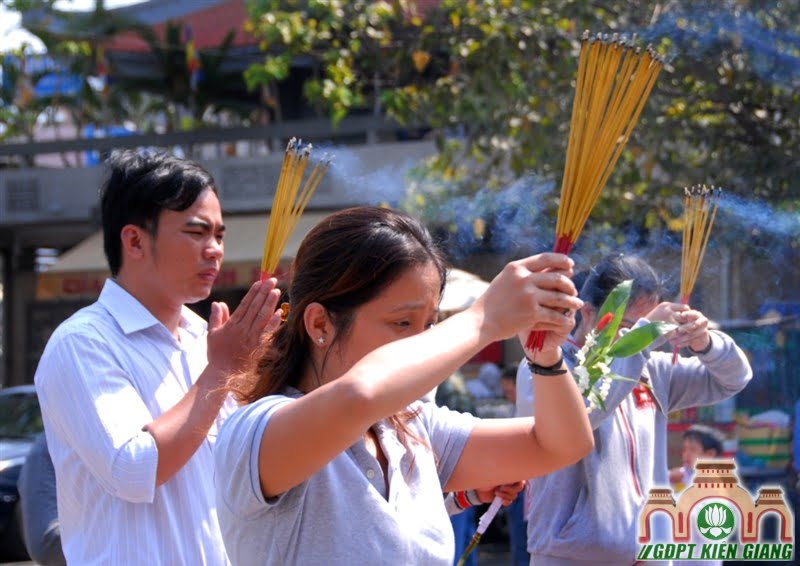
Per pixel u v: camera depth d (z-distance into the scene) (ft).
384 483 7.13
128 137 46.52
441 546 7.18
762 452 19.66
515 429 7.98
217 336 9.15
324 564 6.74
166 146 45.57
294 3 30.68
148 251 9.91
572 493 12.84
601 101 6.84
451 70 28.58
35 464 14.05
